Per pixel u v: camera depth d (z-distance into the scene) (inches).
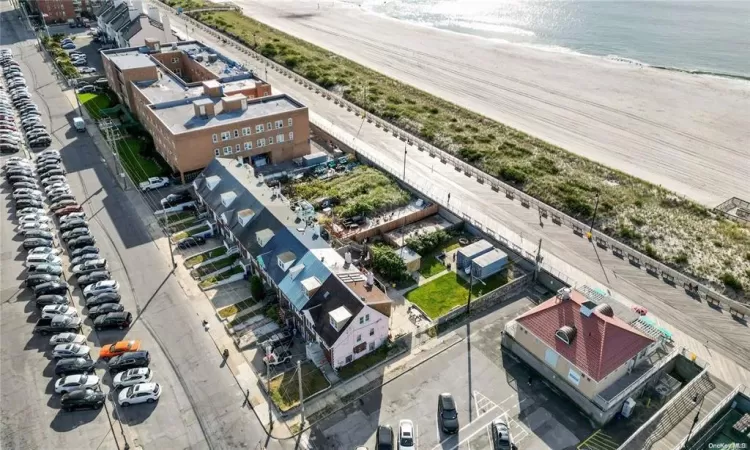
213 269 2839.6
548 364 2224.4
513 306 2652.6
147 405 2110.0
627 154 4320.9
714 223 3383.4
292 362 2308.1
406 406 2126.0
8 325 2475.4
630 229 3280.0
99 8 6924.2
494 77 6018.7
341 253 2878.9
